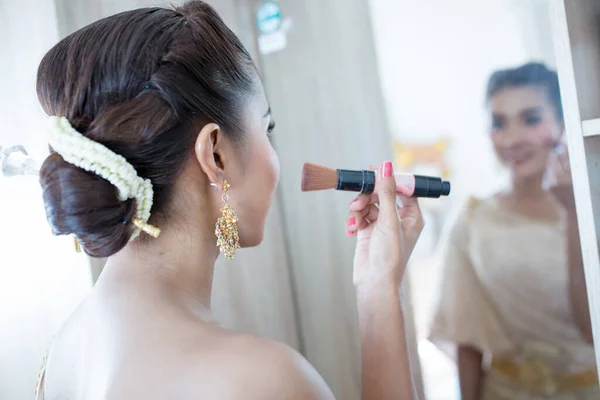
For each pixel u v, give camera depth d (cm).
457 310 123
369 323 73
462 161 124
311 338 144
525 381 116
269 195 62
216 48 56
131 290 52
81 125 51
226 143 57
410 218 83
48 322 103
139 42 52
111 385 47
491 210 120
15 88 102
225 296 130
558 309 113
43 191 49
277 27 139
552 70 113
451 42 123
